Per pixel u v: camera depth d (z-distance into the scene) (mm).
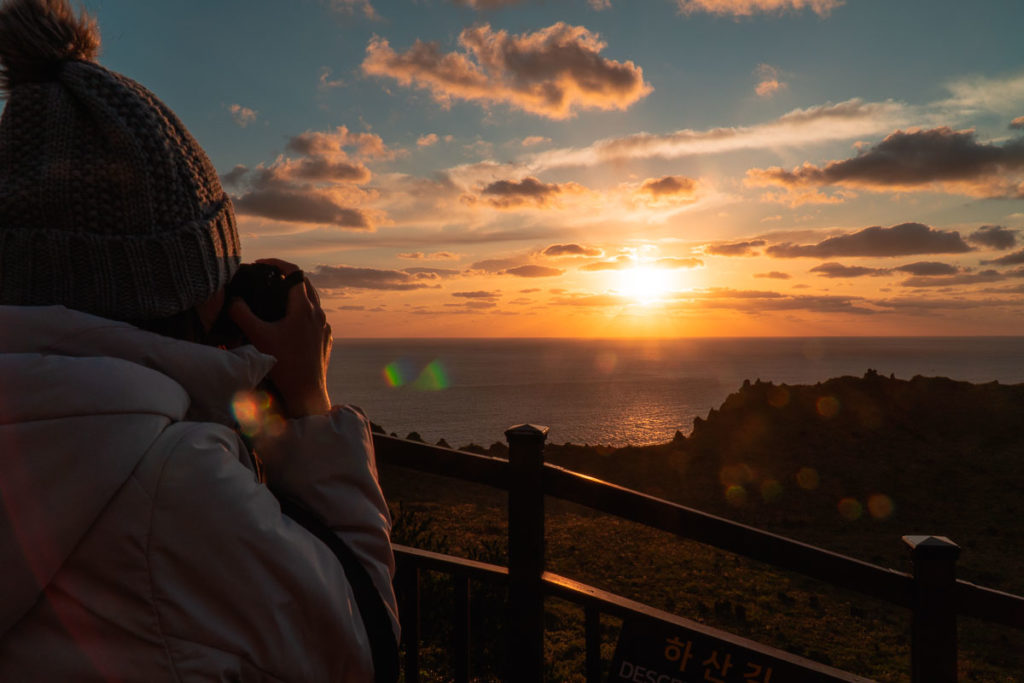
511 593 2713
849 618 21328
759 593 23344
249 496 759
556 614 15539
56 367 714
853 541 37469
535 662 2688
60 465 671
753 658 2598
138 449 700
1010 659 20141
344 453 926
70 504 667
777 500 44250
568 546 27688
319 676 767
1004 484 42500
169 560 693
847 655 17938
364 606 830
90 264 812
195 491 709
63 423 682
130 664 680
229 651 706
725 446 53031
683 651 2637
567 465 52094
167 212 850
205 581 701
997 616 2539
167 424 753
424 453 2801
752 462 50062
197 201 899
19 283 820
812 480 46406
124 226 825
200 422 805
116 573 680
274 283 994
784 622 20672
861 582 2637
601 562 25750
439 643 6211
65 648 674
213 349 843
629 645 2682
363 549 884
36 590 660
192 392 822
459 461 2762
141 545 684
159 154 850
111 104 834
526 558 2688
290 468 916
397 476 36969
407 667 2756
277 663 728
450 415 185750
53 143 816
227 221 963
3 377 691
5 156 825
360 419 986
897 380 56844
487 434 150125
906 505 41688
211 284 898
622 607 2670
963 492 42375
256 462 906
